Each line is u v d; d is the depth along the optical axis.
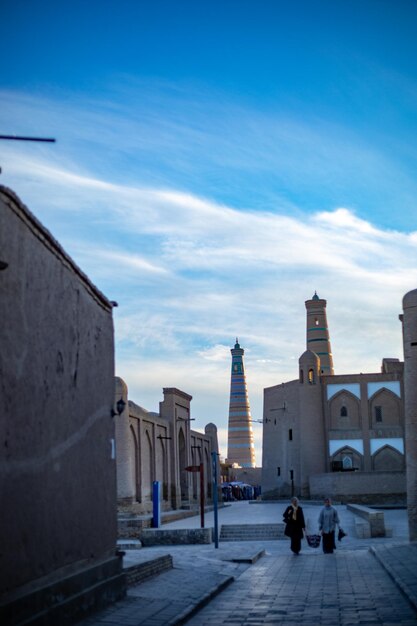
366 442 48.25
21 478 7.69
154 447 35.03
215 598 11.93
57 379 8.94
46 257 8.57
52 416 8.72
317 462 48.34
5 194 7.32
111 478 11.47
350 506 34.44
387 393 48.44
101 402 11.05
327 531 18.48
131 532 23.50
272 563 17.03
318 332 61.75
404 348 19.17
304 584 13.06
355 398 48.81
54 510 8.68
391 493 42.00
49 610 8.06
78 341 9.89
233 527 26.22
